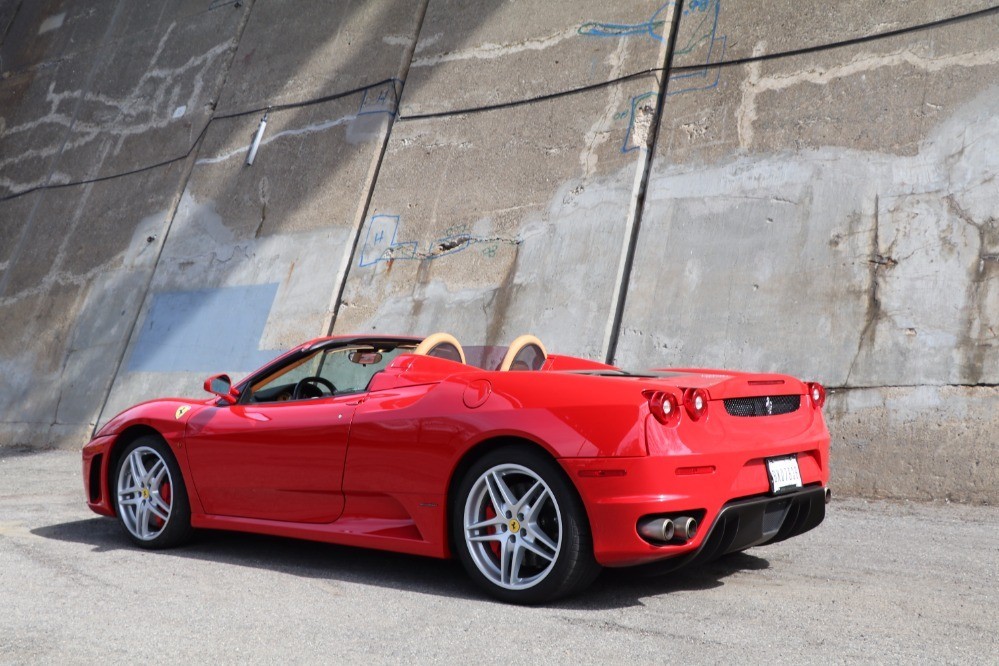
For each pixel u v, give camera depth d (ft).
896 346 19.84
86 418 37.65
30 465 31.30
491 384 10.76
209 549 14.25
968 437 18.01
